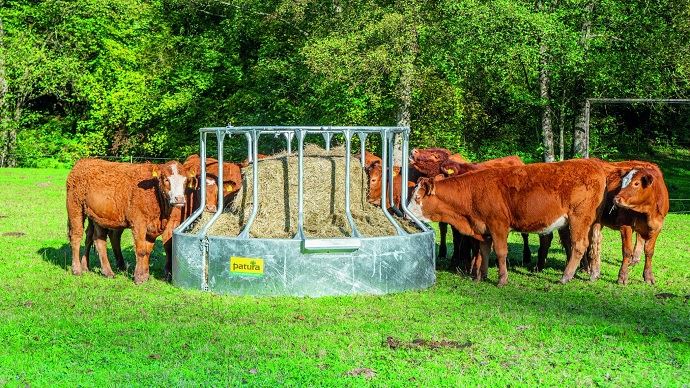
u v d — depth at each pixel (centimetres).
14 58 3412
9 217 1898
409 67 2334
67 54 3603
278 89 3138
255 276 1019
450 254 1481
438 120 2886
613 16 2419
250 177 1099
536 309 980
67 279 1141
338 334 839
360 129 1059
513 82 2934
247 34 3247
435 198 1200
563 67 2475
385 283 1043
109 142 3884
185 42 3575
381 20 2362
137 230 1116
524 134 3631
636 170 1120
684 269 1280
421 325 879
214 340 812
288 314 923
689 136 3872
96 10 3566
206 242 1055
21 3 3578
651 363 755
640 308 994
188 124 3650
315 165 1098
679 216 2120
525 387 675
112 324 876
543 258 1277
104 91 3569
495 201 1159
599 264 1188
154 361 739
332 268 1016
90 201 1134
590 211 1131
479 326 884
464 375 707
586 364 751
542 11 2430
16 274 1177
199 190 1203
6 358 745
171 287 1084
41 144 3641
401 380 691
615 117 3603
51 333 837
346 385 675
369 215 1121
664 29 2444
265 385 672
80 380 684
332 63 2377
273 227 1062
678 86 2905
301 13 2659
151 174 1098
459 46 2330
